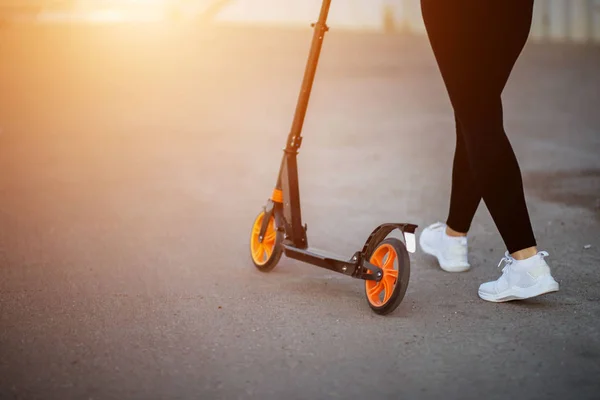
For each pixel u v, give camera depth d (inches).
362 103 445.1
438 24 154.1
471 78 153.4
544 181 277.6
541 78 568.7
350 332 146.1
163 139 348.5
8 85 475.5
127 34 700.0
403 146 339.6
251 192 264.2
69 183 274.1
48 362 135.1
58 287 173.5
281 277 178.9
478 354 136.3
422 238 187.6
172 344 141.9
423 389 123.8
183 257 195.2
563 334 144.5
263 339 143.5
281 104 435.2
